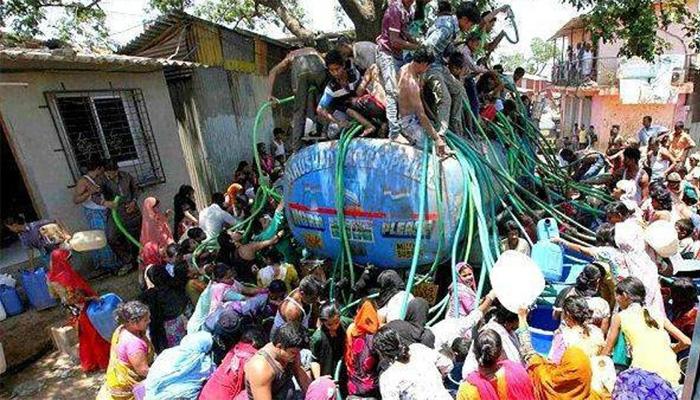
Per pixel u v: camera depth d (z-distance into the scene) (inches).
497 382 107.6
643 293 134.5
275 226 228.5
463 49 224.5
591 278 155.9
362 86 205.2
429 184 180.1
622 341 135.8
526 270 136.1
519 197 220.8
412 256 189.8
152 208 248.7
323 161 197.2
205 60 411.2
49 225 225.6
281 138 435.5
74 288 198.1
